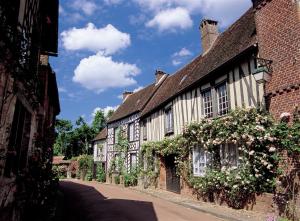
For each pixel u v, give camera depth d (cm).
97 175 2995
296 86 796
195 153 1298
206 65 1414
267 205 859
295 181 773
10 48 473
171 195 1438
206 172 1176
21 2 550
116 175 2452
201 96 1326
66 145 5516
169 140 1559
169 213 979
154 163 1783
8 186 516
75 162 3838
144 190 1708
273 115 873
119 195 1530
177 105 1541
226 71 1154
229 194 1037
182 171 1411
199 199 1250
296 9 825
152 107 1933
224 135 1048
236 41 1238
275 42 888
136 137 2198
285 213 791
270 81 893
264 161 859
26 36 588
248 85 1022
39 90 788
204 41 1681
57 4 834
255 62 994
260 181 892
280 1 885
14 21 500
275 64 880
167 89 1945
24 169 639
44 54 1020
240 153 1002
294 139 776
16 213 581
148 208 1087
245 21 1330
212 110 1238
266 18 937
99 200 1341
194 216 921
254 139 904
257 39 971
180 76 1842
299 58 798
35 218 677
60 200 1327
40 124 933
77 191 1788
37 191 683
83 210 1079
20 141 630
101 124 5522
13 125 568
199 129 1209
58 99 1434
